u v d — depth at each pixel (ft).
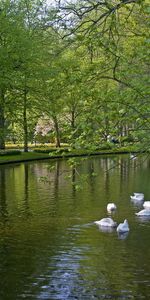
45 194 78.64
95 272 39.75
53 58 37.52
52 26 36.35
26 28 121.39
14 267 41.24
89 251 45.70
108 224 55.67
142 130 32.14
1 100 126.00
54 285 37.17
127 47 34.94
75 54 36.24
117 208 66.44
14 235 51.75
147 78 32.32
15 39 115.65
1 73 112.27
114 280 38.14
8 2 120.98
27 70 118.73
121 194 78.95
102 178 101.19
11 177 103.04
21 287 36.81
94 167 124.77
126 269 40.73
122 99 31.65
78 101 33.47
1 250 46.09
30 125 152.25
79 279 38.42
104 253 44.96
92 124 32.76
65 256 44.14
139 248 46.68
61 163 139.85
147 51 31.60
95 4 34.73
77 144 32.45
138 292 35.83
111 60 34.06
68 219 59.31
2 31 115.75
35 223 57.41
